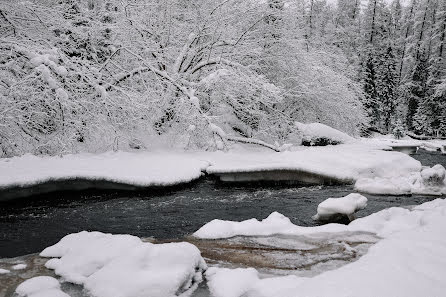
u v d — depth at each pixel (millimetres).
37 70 10531
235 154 13719
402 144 20828
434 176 9758
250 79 14625
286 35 18250
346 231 5785
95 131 12297
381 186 9680
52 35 12984
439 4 41125
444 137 32844
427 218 5645
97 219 7520
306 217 7773
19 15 12352
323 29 46844
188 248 4215
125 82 14547
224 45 16172
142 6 14336
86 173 8828
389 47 38594
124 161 11055
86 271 4070
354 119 21719
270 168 10766
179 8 16516
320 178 10914
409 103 39000
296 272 4281
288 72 18562
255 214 8070
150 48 14055
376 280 3363
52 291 3518
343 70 23047
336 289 3219
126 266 3867
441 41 38656
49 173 8516
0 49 11797
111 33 13906
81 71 11977
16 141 11414
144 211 8102
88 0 14047
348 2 46000
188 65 15805
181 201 8930
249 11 16469
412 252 4105
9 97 10789
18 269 4312
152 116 13750
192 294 3672
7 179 7883
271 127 17516
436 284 3268
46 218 7473
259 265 4512
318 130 17703
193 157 12656
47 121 12500
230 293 3623
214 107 16797
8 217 7445
